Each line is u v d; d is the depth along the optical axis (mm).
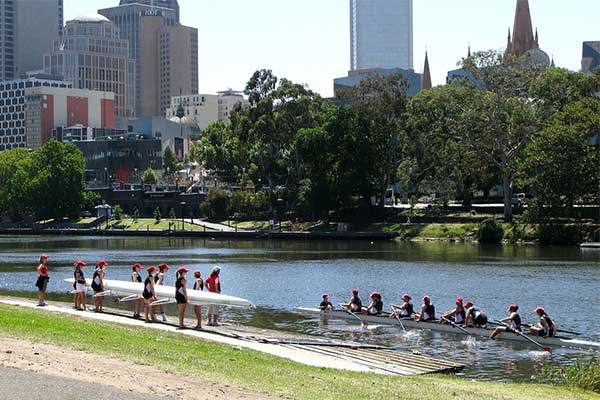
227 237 186125
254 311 62844
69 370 27328
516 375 40750
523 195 199375
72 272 100000
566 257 113562
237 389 26688
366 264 108125
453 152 157750
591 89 161750
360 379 33156
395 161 181375
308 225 187750
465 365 43062
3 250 149375
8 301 60594
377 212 180125
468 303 53312
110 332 40219
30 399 22328
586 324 58312
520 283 83125
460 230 154125
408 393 29953
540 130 150000
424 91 186125
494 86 155875
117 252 141125
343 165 171125
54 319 43812
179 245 162875
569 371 38906
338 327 55312
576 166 132250
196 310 47688
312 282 86375
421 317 55000
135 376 27375
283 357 38844
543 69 159750
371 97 183250
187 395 24781
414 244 148000
